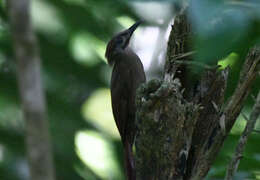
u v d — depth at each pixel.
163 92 6.33
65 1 10.92
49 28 11.09
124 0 4.35
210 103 6.98
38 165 4.05
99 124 12.21
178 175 6.70
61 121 11.10
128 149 11.27
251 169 7.59
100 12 10.73
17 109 10.43
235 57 6.90
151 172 6.69
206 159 6.66
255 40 4.12
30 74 4.18
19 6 4.03
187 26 7.17
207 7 3.81
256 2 3.92
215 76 6.94
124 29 11.66
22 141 10.22
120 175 11.73
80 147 11.49
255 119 6.36
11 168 9.84
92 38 11.44
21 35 4.08
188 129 6.67
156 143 6.55
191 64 7.01
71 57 11.30
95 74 11.71
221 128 6.56
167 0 4.27
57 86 11.07
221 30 3.86
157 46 10.15
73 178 10.81
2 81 10.56
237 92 6.59
